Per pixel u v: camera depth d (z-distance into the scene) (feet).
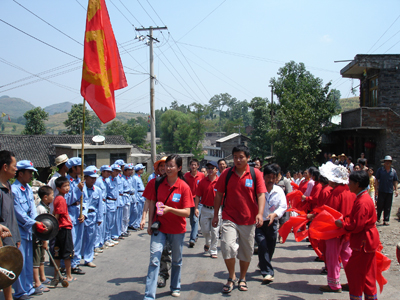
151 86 60.95
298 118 67.56
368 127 51.65
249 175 16.52
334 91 71.67
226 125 265.95
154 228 15.38
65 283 17.06
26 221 15.42
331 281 16.63
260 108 133.80
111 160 85.87
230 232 16.35
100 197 21.95
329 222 16.19
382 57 54.19
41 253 17.24
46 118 155.94
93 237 21.12
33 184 40.24
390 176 30.04
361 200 14.08
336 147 73.41
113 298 15.81
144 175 80.84
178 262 16.03
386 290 16.56
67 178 19.25
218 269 20.47
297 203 25.66
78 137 103.65
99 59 19.94
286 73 86.43
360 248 13.99
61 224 17.70
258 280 18.45
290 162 70.18
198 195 24.35
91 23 20.07
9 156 14.23
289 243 27.71
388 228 29.04
